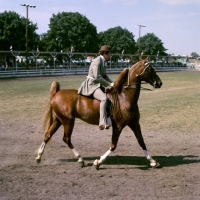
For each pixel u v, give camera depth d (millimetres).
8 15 54812
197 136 10211
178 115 13875
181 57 86812
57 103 7141
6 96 20891
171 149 8672
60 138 9836
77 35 66938
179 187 5781
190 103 17875
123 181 6086
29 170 6758
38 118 13172
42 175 6430
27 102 18031
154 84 6816
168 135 10305
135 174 6535
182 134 10461
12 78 40281
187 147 8906
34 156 7891
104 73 7000
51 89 7398
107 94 6926
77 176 6379
